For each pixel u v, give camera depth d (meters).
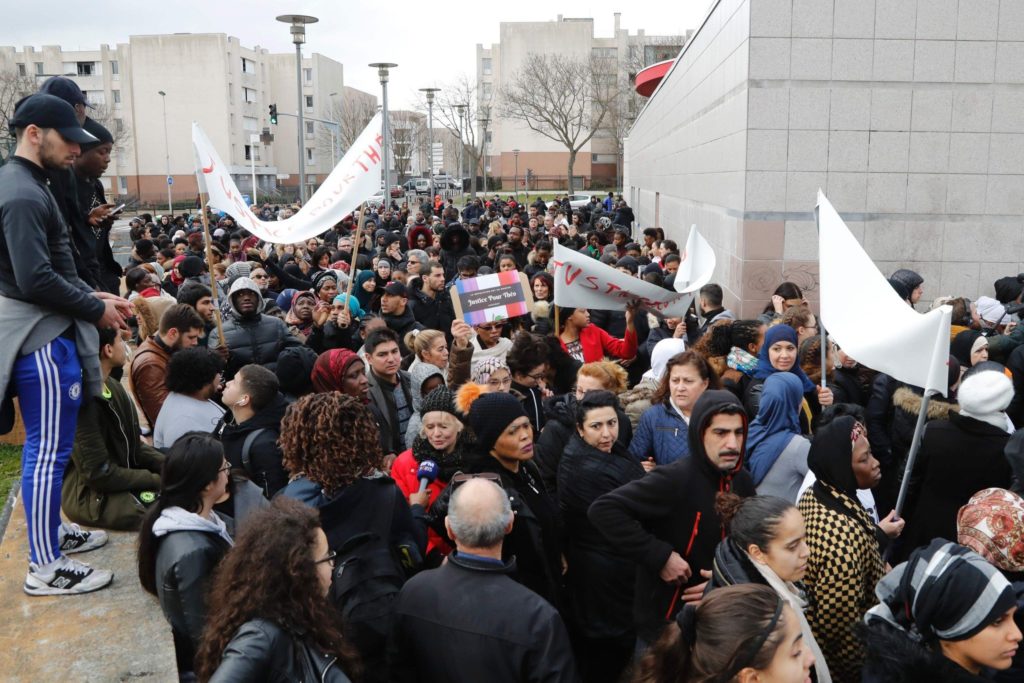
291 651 2.75
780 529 3.14
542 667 3.18
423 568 4.08
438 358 6.45
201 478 3.59
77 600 4.36
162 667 3.81
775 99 11.13
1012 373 6.92
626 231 19.41
